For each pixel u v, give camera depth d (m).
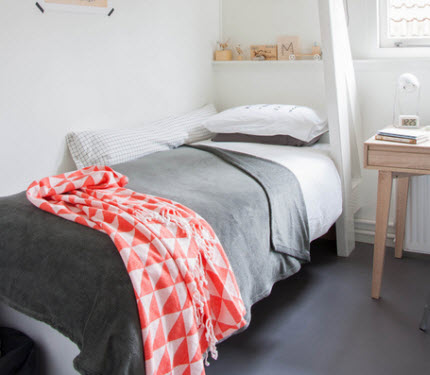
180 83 3.56
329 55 2.80
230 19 3.80
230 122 3.31
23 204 2.11
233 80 3.80
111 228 1.76
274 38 3.63
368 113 3.32
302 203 2.58
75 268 1.70
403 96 3.16
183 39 3.53
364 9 3.17
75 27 2.81
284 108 3.24
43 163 2.75
